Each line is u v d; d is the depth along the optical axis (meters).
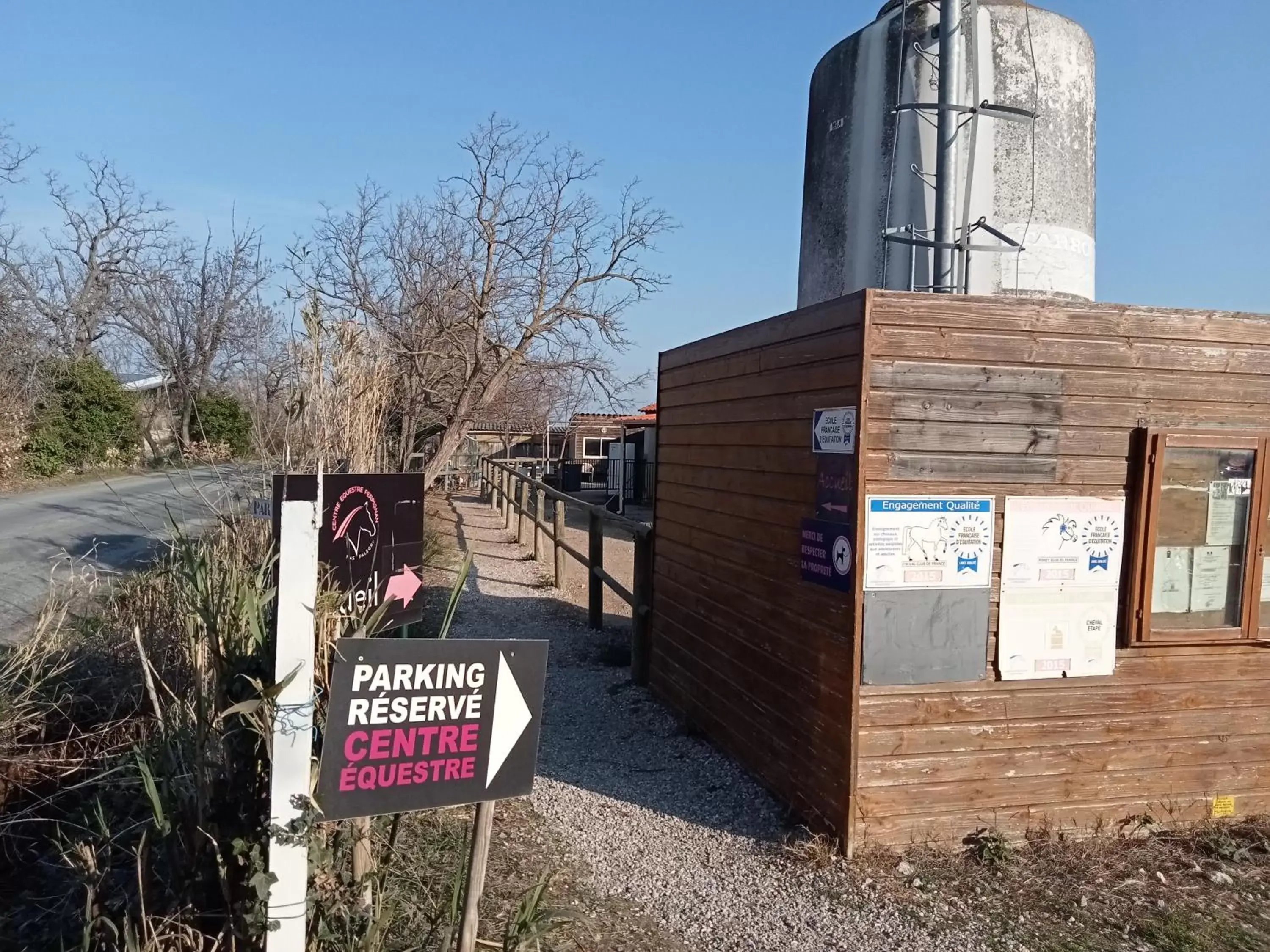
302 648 2.37
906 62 6.14
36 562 11.35
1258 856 4.42
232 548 4.79
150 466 26.36
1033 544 4.40
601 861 4.38
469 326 15.57
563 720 6.60
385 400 6.70
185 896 2.78
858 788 4.27
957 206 5.89
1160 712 4.61
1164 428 4.49
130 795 4.13
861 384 4.16
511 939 2.91
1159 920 3.85
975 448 4.30
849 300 4.26
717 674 5.85
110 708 5.22
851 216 6.45
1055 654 4.45
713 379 5.92
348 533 5.00
